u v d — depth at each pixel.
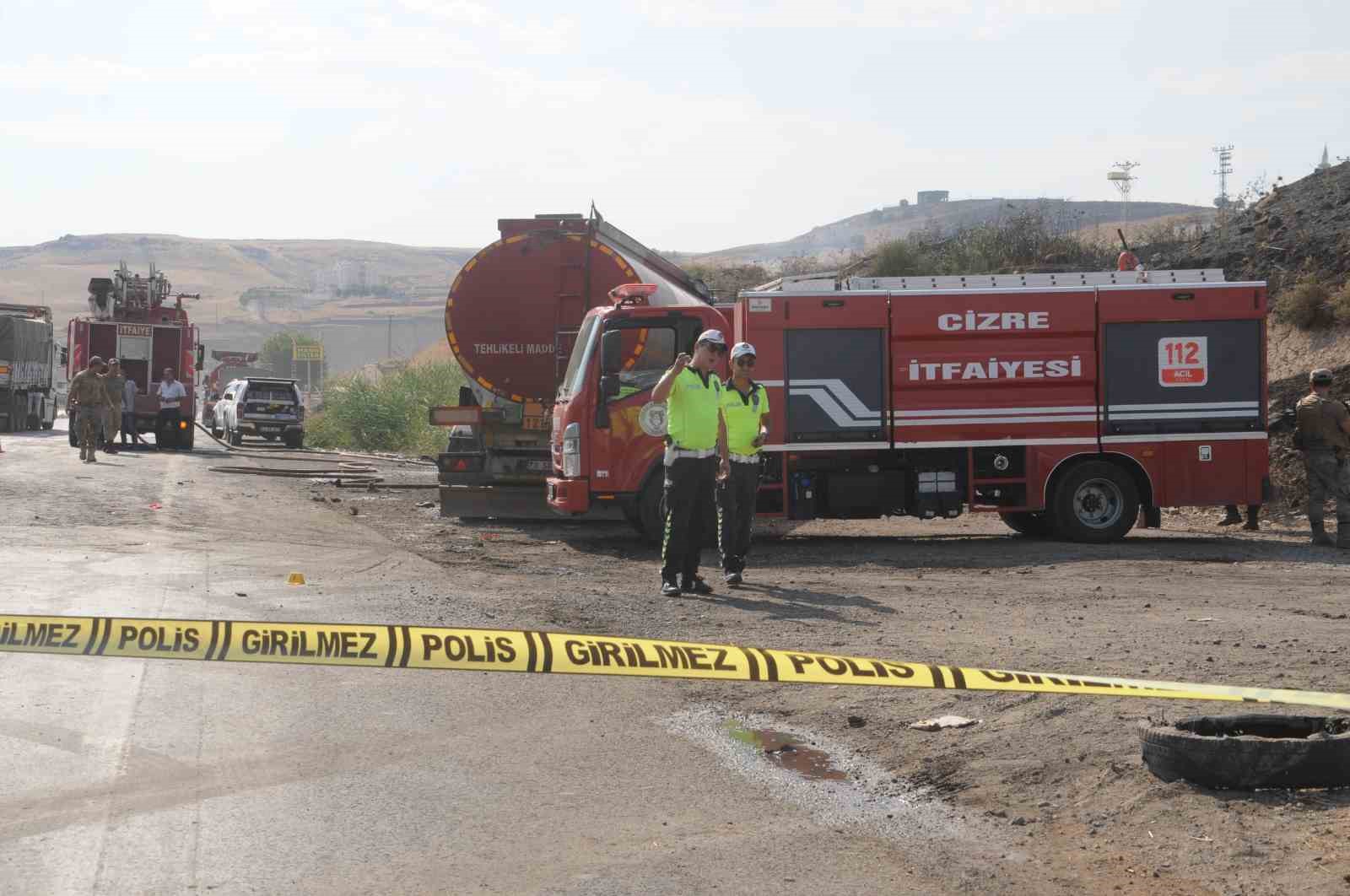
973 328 15.17
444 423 16.83
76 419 29.86
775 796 5.31
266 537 14.39
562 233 16.53
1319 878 4.16
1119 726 6.02
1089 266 28.88
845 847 4.68
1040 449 15.27
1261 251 24.50
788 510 15.12
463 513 16.84
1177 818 4.78
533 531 16.69
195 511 16.73
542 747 6.03
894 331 15.09
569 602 9.99
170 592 9.87
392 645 6.62
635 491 14.70
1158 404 15.34
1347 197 24.64
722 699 7.05
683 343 14.81
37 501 16.92
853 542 15.87
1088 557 13.88
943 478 15.25
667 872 4.41
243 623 6.58
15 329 38.88
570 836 4.78
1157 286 15.34
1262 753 4.94
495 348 16.81
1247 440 15.41
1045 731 6.08
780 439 15.03
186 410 34.25
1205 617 9.54
